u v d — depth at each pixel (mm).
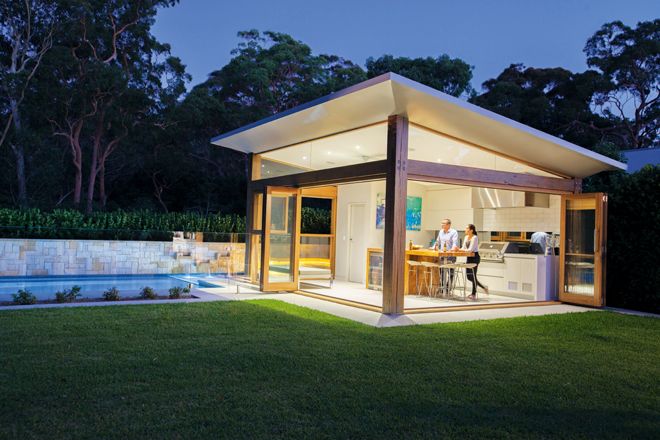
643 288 9969
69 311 7250
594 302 10023
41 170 23781
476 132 8977
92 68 20391
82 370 4359
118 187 28578
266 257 10461
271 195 10531
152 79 23875
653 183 9992
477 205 12781
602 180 13711
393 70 28828
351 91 7586
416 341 6094
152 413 3438
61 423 3225
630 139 29594
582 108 29141
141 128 23375
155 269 12477
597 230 10094
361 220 13336
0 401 3557
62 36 21969
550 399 4086
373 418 3500
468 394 4125
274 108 27656
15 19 22078
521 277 10969
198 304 8328
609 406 3971
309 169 11391
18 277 11922
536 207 11992
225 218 17156
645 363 5379
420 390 4176
